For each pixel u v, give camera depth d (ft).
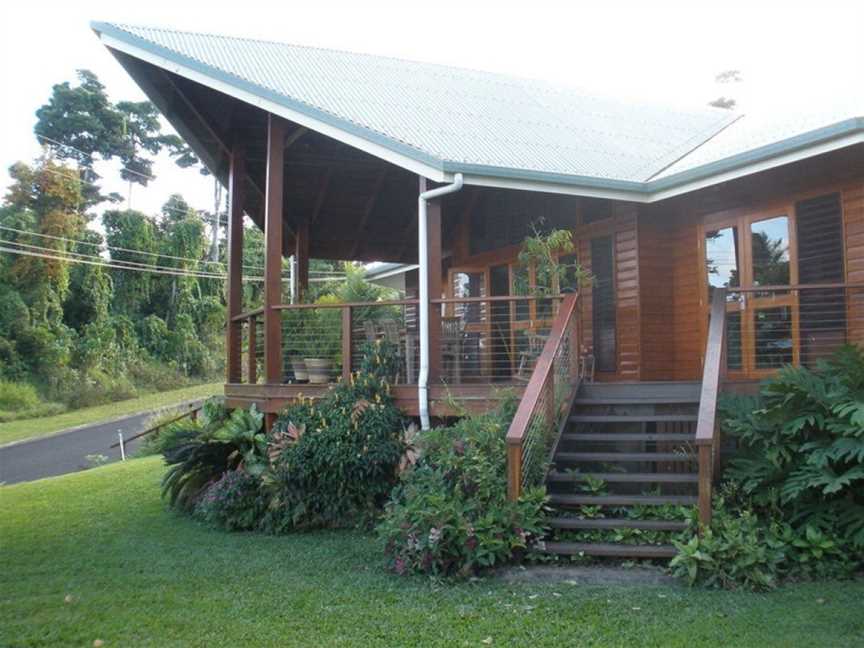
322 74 35.86
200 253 138.31
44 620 16.35
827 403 18.66
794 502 18.80
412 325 30.50
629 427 23.94
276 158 28.73
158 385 119.14
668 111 43.27
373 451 23.97
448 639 14.33
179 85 30.66
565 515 20.25
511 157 27.84
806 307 25.90
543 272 28.89
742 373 27.73
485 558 17.95
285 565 20.18
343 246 48.44
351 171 38.06
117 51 29.78
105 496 33.09
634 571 17.93
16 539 25.12
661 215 31.09
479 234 40.73
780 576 17.07
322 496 24.35
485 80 43.34
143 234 128.88
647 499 20.27
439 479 20.16
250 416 28.45
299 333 30.81
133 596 17.84
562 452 22.97
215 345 134.82
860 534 17.26
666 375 30.63
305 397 27.14
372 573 18.99
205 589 18.20
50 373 106.22
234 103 31.63
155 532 25.13
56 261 112.16
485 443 20.81
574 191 26.63
